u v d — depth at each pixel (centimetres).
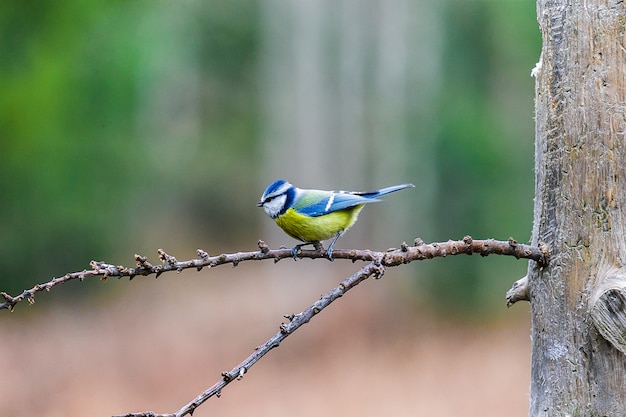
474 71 2166
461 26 2156
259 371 1577
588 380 341
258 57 2722
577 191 346
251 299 2128
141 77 2047
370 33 2173
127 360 1636
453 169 2073
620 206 336
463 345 1783
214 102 2798
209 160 2836
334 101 2189
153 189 2536
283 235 2327
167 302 2119
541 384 362
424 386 1485
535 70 376
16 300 334
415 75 2172
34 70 1566
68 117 1678
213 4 2700
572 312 347
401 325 1859
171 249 2675
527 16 2016
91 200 1819
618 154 337
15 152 1606
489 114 2111
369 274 360
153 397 1418
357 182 2170
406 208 2128
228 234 2925
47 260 1862
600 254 339
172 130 2719
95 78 1733
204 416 1323
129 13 1859
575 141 347
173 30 2492
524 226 2031
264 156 2484
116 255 2023
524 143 2062
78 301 1950
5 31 1527
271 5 2284
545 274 360
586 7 345
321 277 2048
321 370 1585
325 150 2189
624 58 338
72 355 1655
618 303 326
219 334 1830
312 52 2194
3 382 1484
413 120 2152
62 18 1574
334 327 1812
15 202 1712
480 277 1988
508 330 1909
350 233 2098
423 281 1973
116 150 1862
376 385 1492
